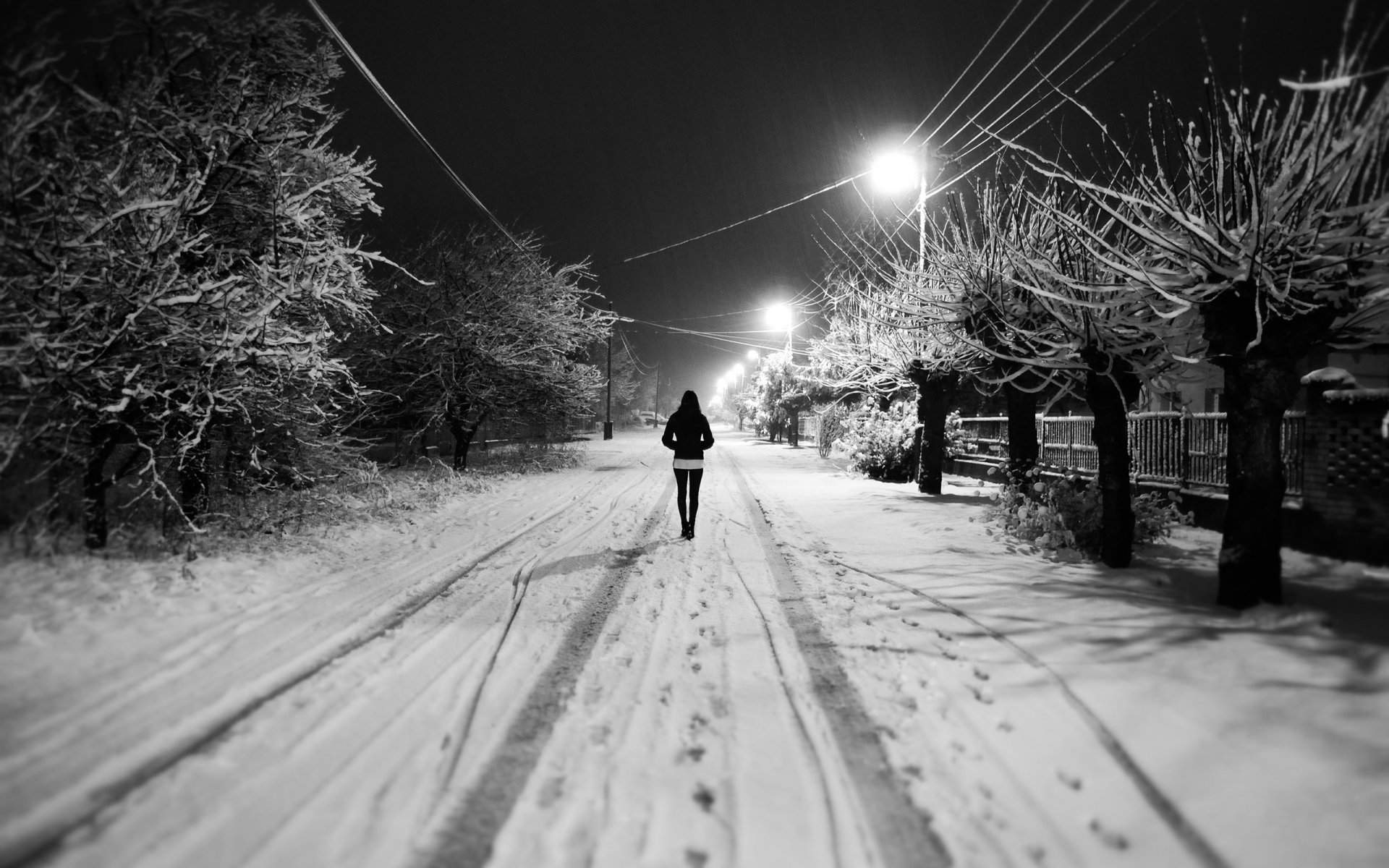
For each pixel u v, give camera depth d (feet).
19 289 17.02
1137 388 22.09
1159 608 17.25
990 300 25.03
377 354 49.49
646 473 63.10
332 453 30.53
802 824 8.65
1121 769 10.05
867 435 56.29
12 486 18.38
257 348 20.15
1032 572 21.83
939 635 16.05
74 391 17.60
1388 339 16.74
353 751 10.17
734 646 15.29
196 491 23.95
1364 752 9.95
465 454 57.98
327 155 26.37
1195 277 16.78
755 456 89.81
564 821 8.57
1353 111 13.91
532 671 13.66
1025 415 35.99
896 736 11.03
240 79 22.59
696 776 9.72
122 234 19.13
